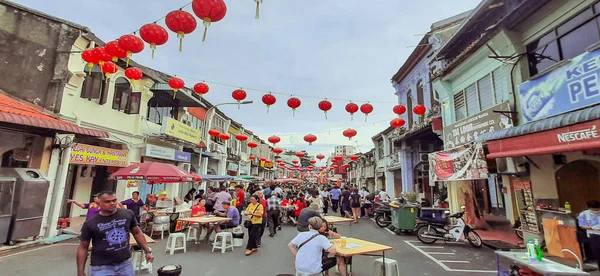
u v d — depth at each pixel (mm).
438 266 6680
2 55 9070
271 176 52344
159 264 6762
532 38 7859
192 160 21719
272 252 8070
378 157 27125
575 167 7430
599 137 4977
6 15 9258
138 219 9070
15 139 8727
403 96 21812
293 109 8719
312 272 4234
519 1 8375
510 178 9797
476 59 10125
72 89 10188
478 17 9523
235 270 6355
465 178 8984
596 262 5938
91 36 10398
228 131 28656
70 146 9938
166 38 4945
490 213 12672
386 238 10297
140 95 13875
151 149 14445
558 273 3535
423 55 18062
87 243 3615
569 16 6793
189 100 16859
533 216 7625
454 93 11953
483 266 6668
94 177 13016
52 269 6090
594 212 5551
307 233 4555
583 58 6086
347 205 15586
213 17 4258
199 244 8867
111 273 3600
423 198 16781
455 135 11219
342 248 5094
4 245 7547
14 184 7773
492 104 9477
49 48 9844
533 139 6363
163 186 17094
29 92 9359
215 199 11305
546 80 7008
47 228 8984
